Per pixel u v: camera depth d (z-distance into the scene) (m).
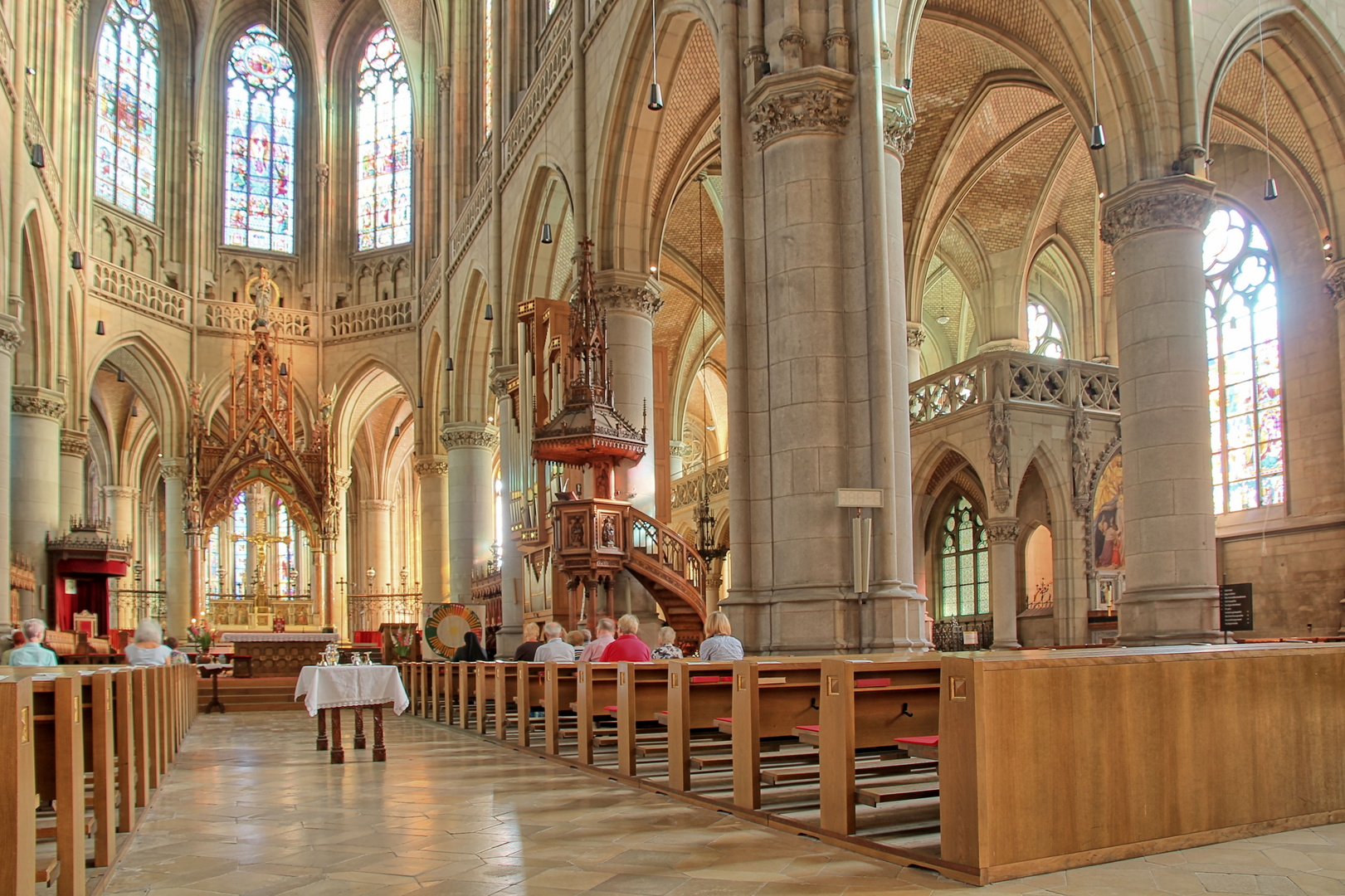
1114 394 25.05
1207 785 6.28
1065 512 23.92
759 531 13.91
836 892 5.40
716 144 25.02
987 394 23.94
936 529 30.47
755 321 14.27
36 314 30.44
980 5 21.09
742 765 7.62
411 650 28.45
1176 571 16.92
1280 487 25.73
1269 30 20.17
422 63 42.06
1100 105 18.55
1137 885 5.31
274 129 43.84
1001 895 5.19
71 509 34.41
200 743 15.62
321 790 9.62
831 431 13.47
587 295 20.48
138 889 5.88
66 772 5.38
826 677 6.78
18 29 25.39
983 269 31.52
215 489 33.97
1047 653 6.10
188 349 39.94
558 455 20.41
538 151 26.34
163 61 41.16
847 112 14.00
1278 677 6.73
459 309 35.31
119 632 33.72
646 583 21.52
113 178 38.53
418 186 42.06
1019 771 5.58
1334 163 21.33
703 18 17.11
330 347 42.50
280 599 34.84
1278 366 26.03
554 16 26.38
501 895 5.53
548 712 11.82
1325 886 5.29
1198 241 17.81
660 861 6.18
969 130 27.56
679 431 40.31
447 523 39.75
